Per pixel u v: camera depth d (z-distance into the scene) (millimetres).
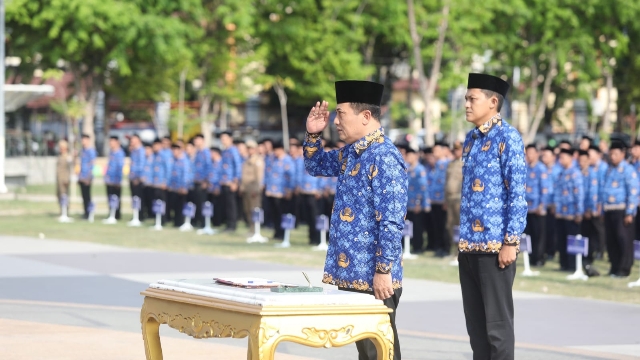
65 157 33969
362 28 59156
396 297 9680
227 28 56188
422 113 64438
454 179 24984
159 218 32594
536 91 64250
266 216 34719
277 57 59938
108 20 49000
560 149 25141
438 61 54625
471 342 10758
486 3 56062
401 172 9562
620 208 22266
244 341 13438
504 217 10445
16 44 51938
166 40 50719
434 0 56062
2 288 18125
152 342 9305
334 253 9789
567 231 23688
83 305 16266
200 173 34094
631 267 23203
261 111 73188
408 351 13102
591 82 64000
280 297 7953
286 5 57688
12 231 29359
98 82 53062
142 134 62719
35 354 12133
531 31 61156
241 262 22656
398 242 9492
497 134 10508
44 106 60281
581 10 60688
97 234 29359
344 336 8055
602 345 13836
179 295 8766
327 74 59000
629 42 64625
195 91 60000
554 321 15828
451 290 18969
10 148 51156
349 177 9727
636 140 23484
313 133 10188
